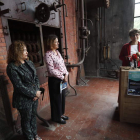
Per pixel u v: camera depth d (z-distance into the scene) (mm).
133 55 1900
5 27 1640
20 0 1818
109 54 4492
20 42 1327
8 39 1699
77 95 3170
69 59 3469
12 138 1763
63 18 3006
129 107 1931
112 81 4246
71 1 3359
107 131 1836
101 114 2289
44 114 2363
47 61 1726
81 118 2186
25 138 1555
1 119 1735
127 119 2008
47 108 2580
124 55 2230
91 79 4570
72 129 1914
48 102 2754
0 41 1604
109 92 3297
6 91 1691
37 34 2398
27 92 1310
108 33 4461
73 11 3514
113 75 4590
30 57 2225
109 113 2312
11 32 2059
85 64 4910
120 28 4254
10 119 1775
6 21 1651
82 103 2734
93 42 4582
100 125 1979
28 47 2225
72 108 2533
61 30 2926
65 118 2146
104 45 4570
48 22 2463
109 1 3973
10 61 1328
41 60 2504
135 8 3975
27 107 1392
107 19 4363
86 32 3461
